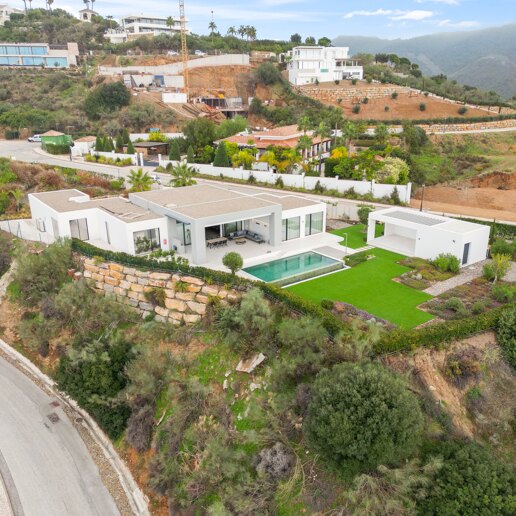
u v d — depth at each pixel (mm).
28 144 89125
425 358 24094
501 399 23266
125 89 106312
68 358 31219
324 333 24578
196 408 26000
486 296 31109
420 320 28094
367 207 48688
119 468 26578
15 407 30828
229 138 79000
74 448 27812
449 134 89688
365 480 18406
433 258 37594
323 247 40656
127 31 181500
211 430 24406
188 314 32031
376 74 128125
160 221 37750
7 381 33312
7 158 66750
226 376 27062
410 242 42094
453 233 35781
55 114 100188
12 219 49125
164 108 106188
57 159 74188
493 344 25375
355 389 19609
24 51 139750
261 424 23656
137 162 72562
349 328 25000
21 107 102188
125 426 28344
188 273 32750
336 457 19312
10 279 41375
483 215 51312
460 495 17969
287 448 21641
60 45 148125
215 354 28656
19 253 40594
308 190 57469
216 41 157875
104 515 23781
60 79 119062
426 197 65500
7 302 40094
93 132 95625
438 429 21047
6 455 26984
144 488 25047
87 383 29078
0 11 180750
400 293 32031
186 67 119375
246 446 23328
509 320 25469
